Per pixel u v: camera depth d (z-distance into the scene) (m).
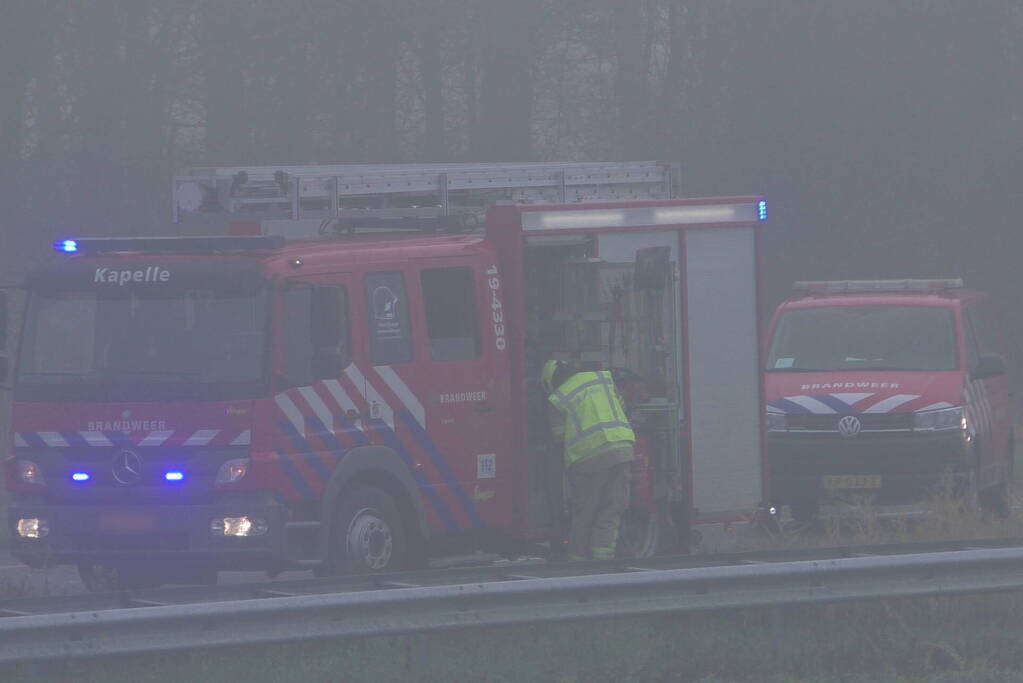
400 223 41.12
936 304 55.09
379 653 28.28
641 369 41.88
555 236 39.94
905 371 52.72
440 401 37.66
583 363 40.53
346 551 35.81
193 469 34.28
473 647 28.64
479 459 38.47
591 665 27.97
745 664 28.28
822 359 54.34
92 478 34.91
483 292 38.88
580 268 40.66
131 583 38.00
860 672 28.36
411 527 37.31
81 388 35.12
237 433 34.19
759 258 43.66
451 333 38.22
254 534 34.00
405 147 100.25
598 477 39.25
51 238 78.81
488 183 42.31
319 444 35.12
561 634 29.58
